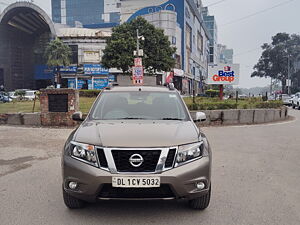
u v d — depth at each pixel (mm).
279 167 5648
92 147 3135
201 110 12195
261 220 3330
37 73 55656
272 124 12836
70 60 48094
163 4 57562
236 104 13164
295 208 3676
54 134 9320
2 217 3379
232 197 4031
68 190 3223
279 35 78688
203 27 86938
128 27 33781
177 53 53469
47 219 3326
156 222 3258
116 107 4391
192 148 3215
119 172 2994
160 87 5094
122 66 32562
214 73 19750
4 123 11508
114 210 3561
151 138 3188
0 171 5277
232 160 6172
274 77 79562
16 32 57062
